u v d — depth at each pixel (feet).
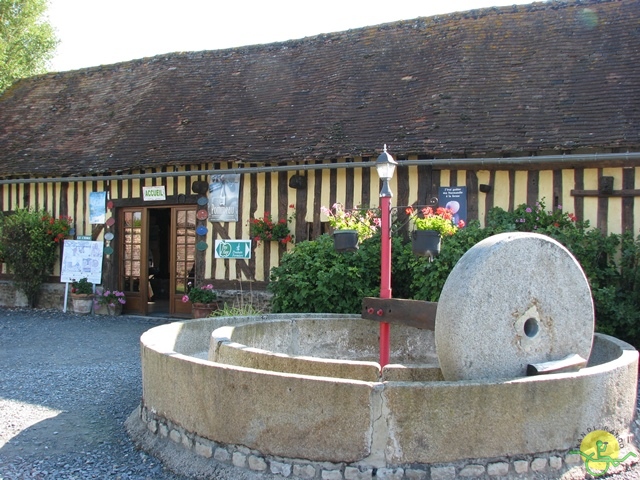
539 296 12.85
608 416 11.85
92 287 36.68
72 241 37.09
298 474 10.82
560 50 31.01
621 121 25.50
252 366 13.85
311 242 27.81
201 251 33.50
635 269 23.80
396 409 10.48
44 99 46.26
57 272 38.11
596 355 16.79
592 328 13.58
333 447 10.64
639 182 24.76
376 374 12.71
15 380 20.18
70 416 16.06
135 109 39.91
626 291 24.16
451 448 10.51
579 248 23.85
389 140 28.81
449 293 12.26
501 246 12.42
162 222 45.09
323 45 39.65
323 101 33.78
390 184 28.84
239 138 33.22
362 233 26.32
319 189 30.50
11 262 38.11
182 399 12.49
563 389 11.14
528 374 12.53
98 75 46.73
